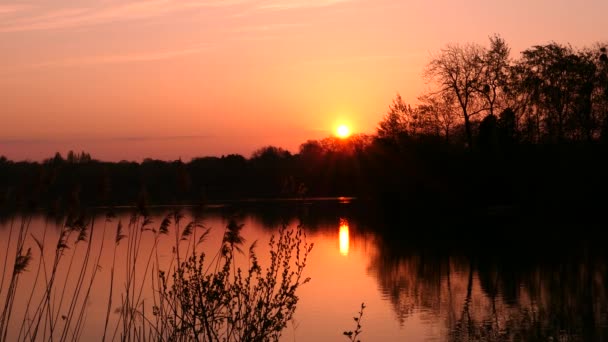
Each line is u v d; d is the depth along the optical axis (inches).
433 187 2529.5
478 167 2454.5
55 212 500.1
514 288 1170.6
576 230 2021.4
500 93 2415.1
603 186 2271.2
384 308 1020.5
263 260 1268.5
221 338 500.4
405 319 945.5
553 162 2369.6
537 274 1304.1
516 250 1660.9
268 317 461.1
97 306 969.5
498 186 2445.9
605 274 1275.8
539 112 2411.4
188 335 472.4
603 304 1011.9
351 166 3496.6
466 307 1020.5
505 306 1022.4
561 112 2373.3
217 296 447.2
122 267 1328.7
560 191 2347.4
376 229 2349.9
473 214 2476.6
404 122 2596.0
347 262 1536.7
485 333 859.4
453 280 1269.7
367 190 2795.3
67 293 1071.6
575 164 2325.3
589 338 820.0
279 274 976.3
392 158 2603.3
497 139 2391.7
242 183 3085.6
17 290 1091.3
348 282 1254.3
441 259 1566.2
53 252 1573.6
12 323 872.9
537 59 2385.6
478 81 2404.0
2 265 1322.6
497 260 1509.6
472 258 1557.6
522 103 2416.3
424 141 2529.5
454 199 2501.2
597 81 2326.5
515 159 2418.8
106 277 1219.9
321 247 1839.3
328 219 2849.4
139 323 818.2
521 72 2389.3
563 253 1569.9
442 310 1000.9
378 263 1514.5
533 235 1955.0
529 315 956.6
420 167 2529.5
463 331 870.4
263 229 2346.2
